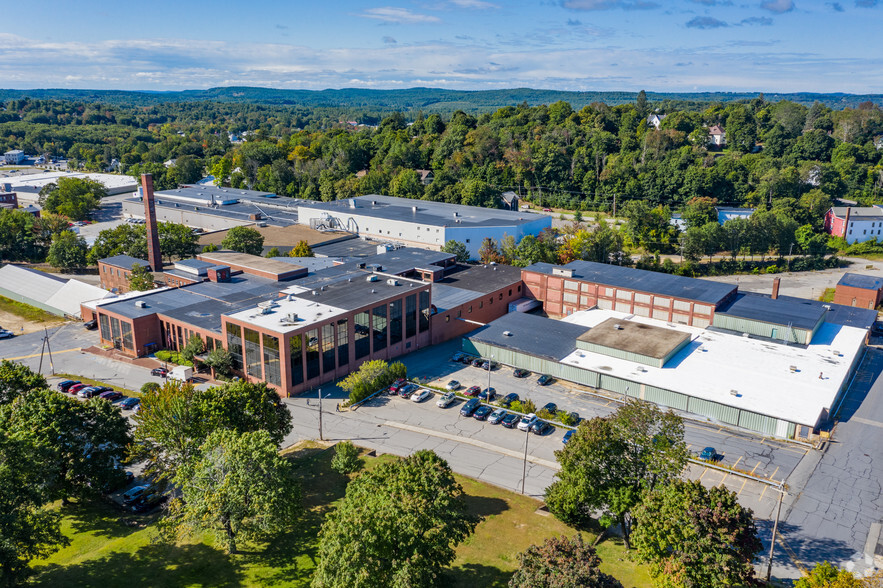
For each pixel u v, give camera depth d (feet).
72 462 201.87
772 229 575.38
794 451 246.06
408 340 357.41
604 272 420.36
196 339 321.73
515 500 209.87
